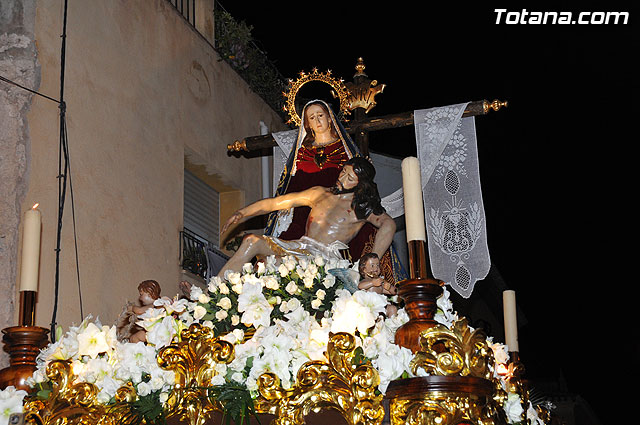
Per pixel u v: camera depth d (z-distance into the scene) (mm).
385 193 10352
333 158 6418
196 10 9742
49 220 6590
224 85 9836
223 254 9414
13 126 6449
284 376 3789
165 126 8461
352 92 7316
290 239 6102
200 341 3912
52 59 6922
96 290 6992
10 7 6766
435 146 7156
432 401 3498
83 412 3975
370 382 3617
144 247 7785
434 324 3697
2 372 4148
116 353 4094
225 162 9570
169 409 3877
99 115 7414
